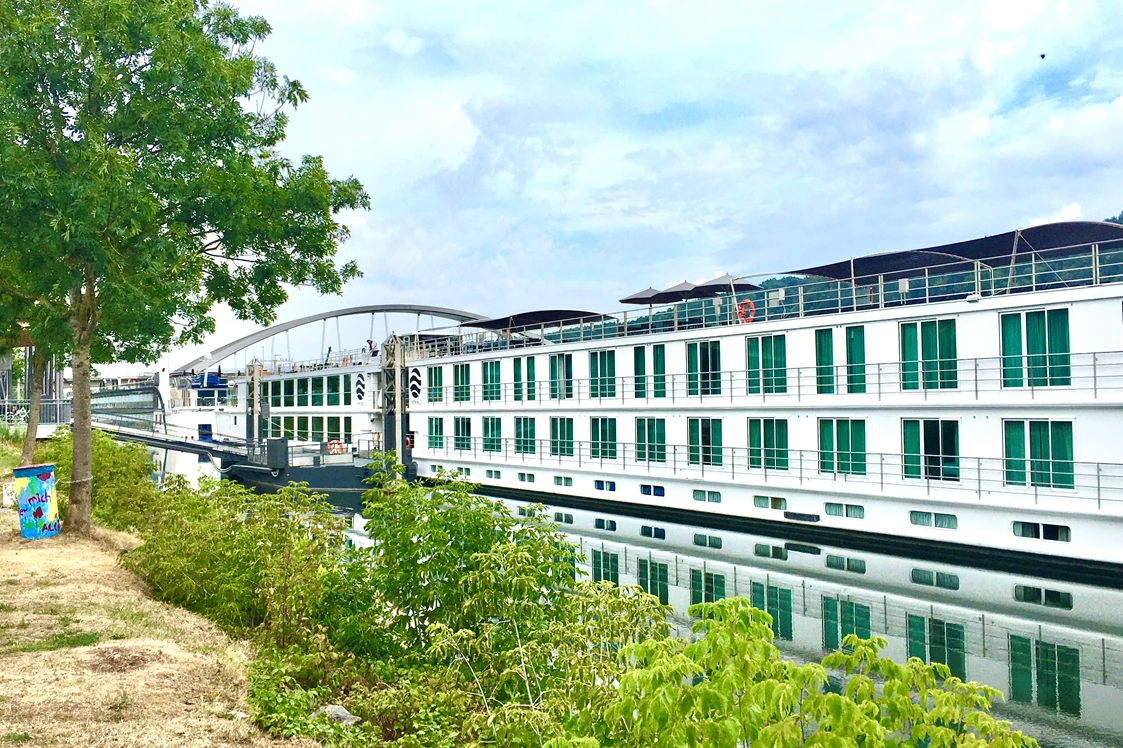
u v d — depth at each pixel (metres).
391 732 8.55
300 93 17.94
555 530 11.59
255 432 53.00
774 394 25.58
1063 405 18.80
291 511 13.28
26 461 27.02
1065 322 19.17
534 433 35.06
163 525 14.91
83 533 18.12
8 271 17.67
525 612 9.91
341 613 11.27
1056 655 14.93
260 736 7.59
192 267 16.69
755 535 25.69
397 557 11.41
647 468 29.47
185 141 14.95
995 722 5.17
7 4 13.68
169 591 13.43
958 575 20.20
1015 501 19.45
